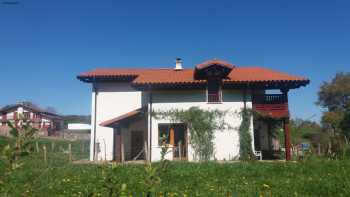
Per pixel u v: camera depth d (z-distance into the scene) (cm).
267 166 1390
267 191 848
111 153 2641
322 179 969
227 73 2408
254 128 2631
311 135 1375
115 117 2709
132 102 2722
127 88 2741
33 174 1046
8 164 281
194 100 2397
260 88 2416
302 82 2312
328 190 825
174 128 2466
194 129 2338
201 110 2359
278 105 2372
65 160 1934
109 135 2681
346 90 5806
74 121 6794
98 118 2711
